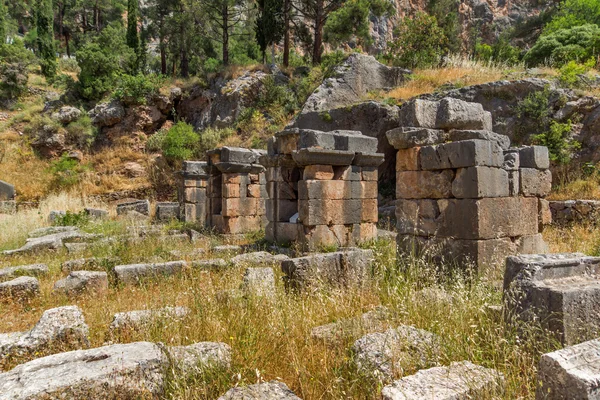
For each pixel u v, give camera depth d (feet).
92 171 80.53
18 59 101.14
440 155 19.74
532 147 21.89
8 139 83.97
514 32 112.47
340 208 29.89
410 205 21.34
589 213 32.22
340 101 62.28
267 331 13.08
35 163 81.00
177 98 90.38
